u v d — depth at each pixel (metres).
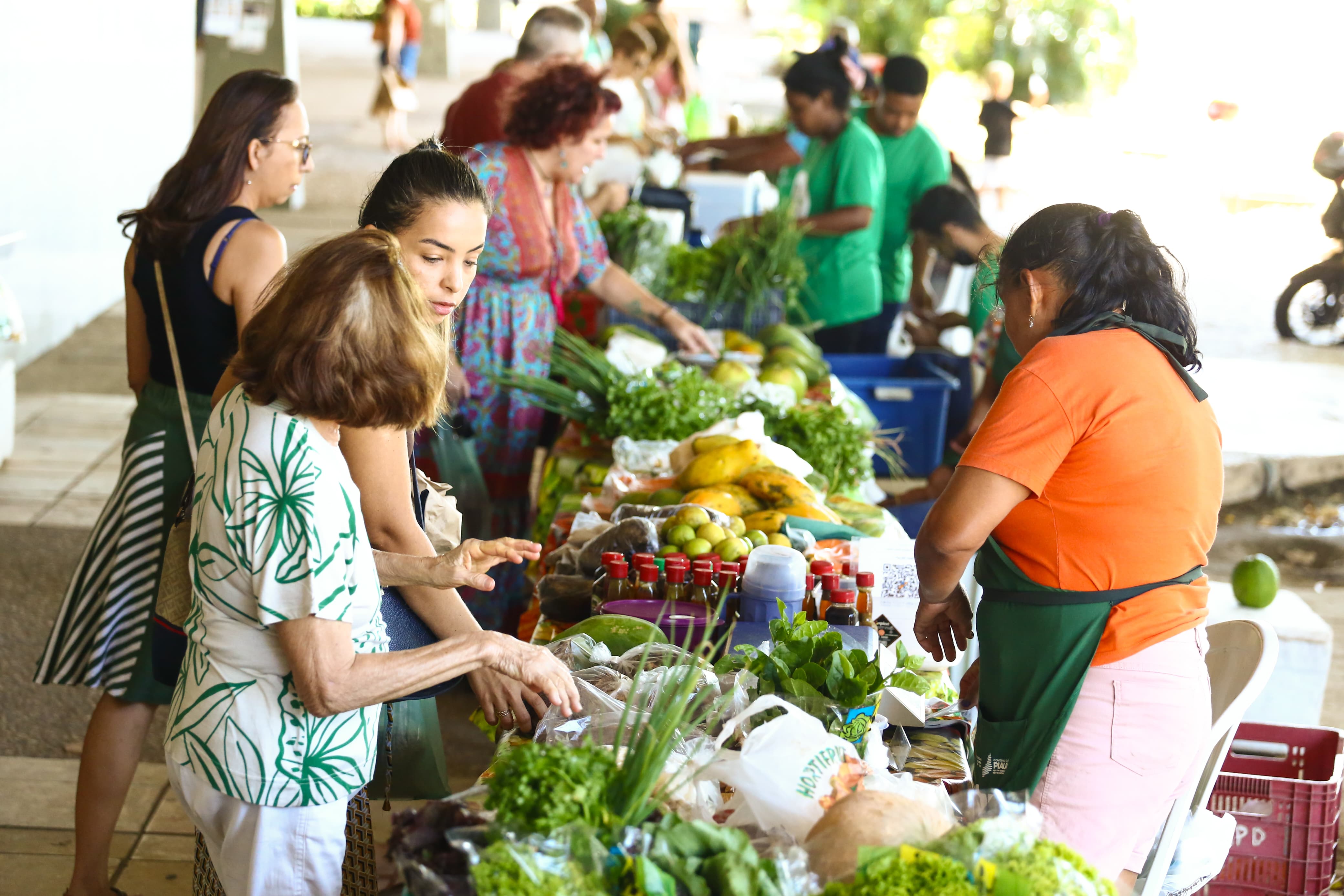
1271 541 5.93
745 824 1.59
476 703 4.13
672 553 2.64
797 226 5.88
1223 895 2.79
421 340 1.62
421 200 2.18
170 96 10.92
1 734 3.73
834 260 5.99
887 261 6.37
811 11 20.53
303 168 2.77
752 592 2.42
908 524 3.65
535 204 3.95
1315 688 3.43
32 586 4.75
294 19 12.55
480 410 4.04
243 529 1.64
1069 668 2.11
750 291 5.24
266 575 1.63
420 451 3.72
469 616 2.16
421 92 20.78
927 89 6.18
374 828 3.10
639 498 3.10
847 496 3.52
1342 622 5.04
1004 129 10.62
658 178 7.41
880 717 2.15
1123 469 2.02
